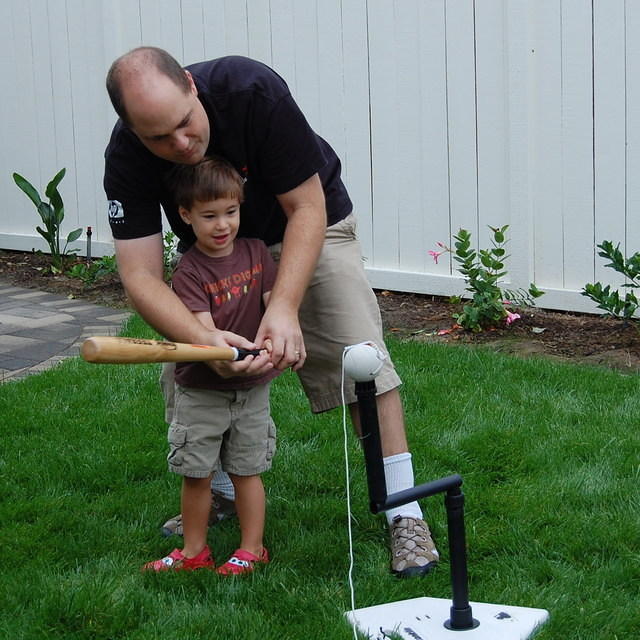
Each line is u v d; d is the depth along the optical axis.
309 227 2.87
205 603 2.79
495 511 3.28
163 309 2.81
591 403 4.27
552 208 5.91
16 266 8.13
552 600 2.71
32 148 8.35
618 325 5.64
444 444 3.87
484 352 5.04
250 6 6.88
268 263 3.02
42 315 6.57
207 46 7.15
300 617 2.71
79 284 7.47
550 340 5.49
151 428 4.14
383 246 6.59
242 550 3.03
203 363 2.87
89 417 4.27
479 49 6.01
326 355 3.22
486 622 2.56
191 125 2.54
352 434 4.03
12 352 5.64
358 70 6.48
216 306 2.92
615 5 5.53
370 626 2.58
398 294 6.59
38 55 8.14
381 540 3.19
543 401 4.30
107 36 7.58
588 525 3.12
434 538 3.16
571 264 5.89
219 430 2.94
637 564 2.89
